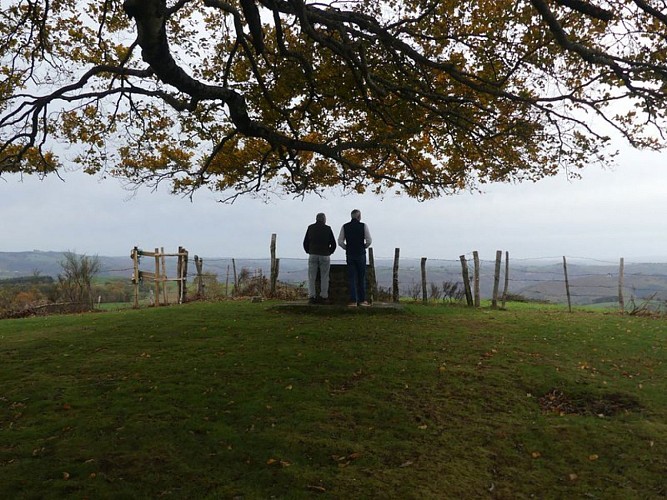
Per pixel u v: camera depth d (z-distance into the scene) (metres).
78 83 8.82
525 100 8.50
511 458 5.06
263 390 6.74
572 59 9.05
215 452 5.04
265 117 11.46
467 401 6.51
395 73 10.20
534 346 9.23
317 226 12.88
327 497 4.27
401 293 18.53
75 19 10.94
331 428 5.63
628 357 8.67
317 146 9.46
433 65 8.73
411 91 9.22
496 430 5.69
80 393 6.68
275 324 11.20
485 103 10.30
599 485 4.57
